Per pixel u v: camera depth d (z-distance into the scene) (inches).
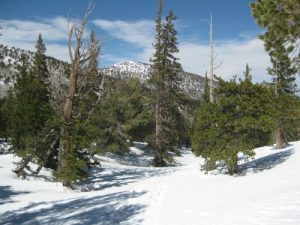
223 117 812.0
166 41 1722.4
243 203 492.7
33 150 912.9
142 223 457.7
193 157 2151.8
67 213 555.5
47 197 705.6
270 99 840.9
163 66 1722.4
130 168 1328.7
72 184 894.4
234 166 853.2
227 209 467.2
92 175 1133.1
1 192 726.5
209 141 852.6
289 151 1026.1
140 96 1920.5
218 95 877.2
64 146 884.6
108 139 1663.4
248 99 828.0
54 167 1055.6
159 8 1718.8
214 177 845.2
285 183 616.4
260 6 520.7
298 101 1360.7
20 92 1055.0
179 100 1768.0
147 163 1764.3
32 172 951.0
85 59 912.9
